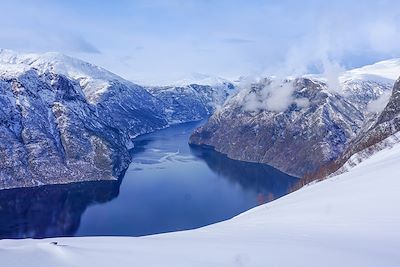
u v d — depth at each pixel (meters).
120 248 31.28
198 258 27.03
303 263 24.39
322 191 61.28
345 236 32.31
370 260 24.23
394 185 47.09
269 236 35.62
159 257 27.55
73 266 25.50
